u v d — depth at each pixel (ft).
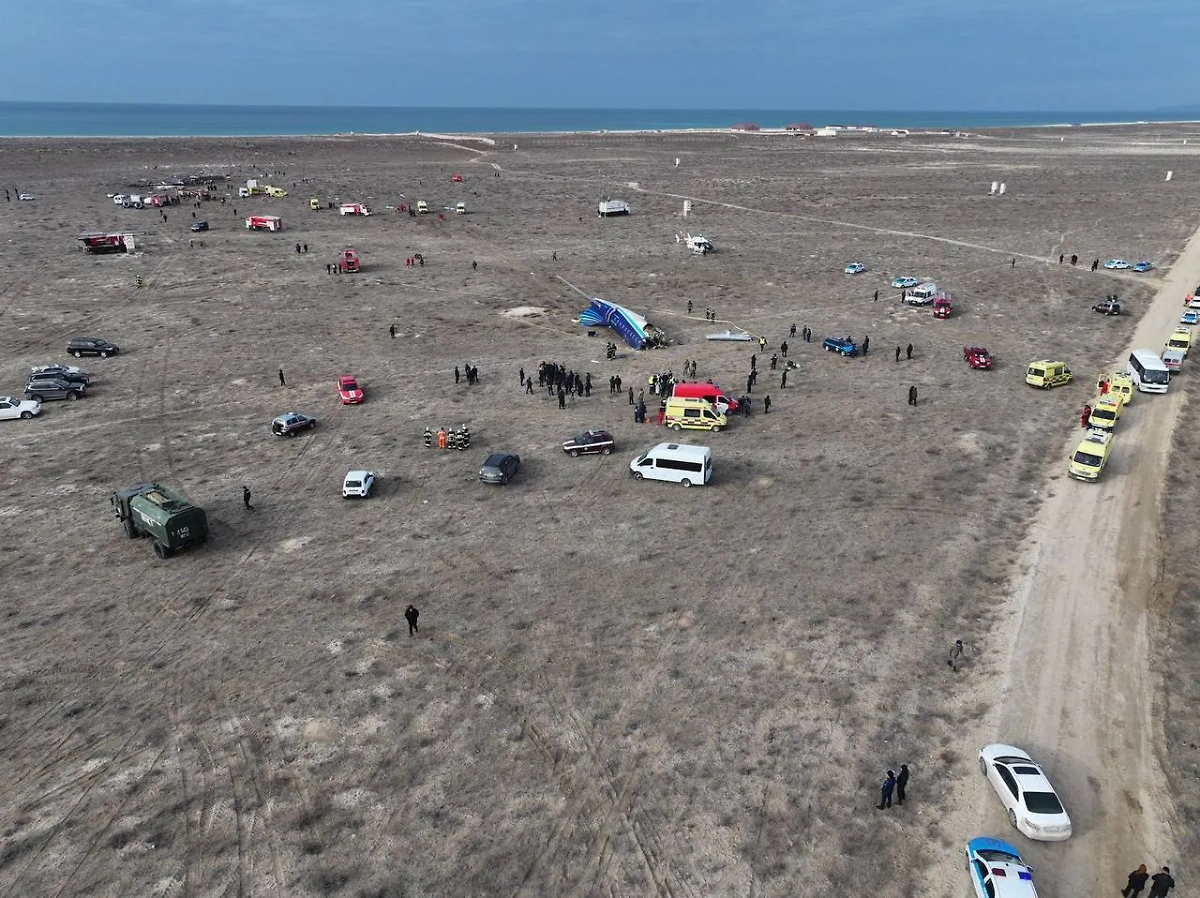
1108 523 125.29
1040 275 296.10
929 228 393.50
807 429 165.58
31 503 136.05
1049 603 104.99
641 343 219.00
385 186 538.06
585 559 118.11
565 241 369.91
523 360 213.05
